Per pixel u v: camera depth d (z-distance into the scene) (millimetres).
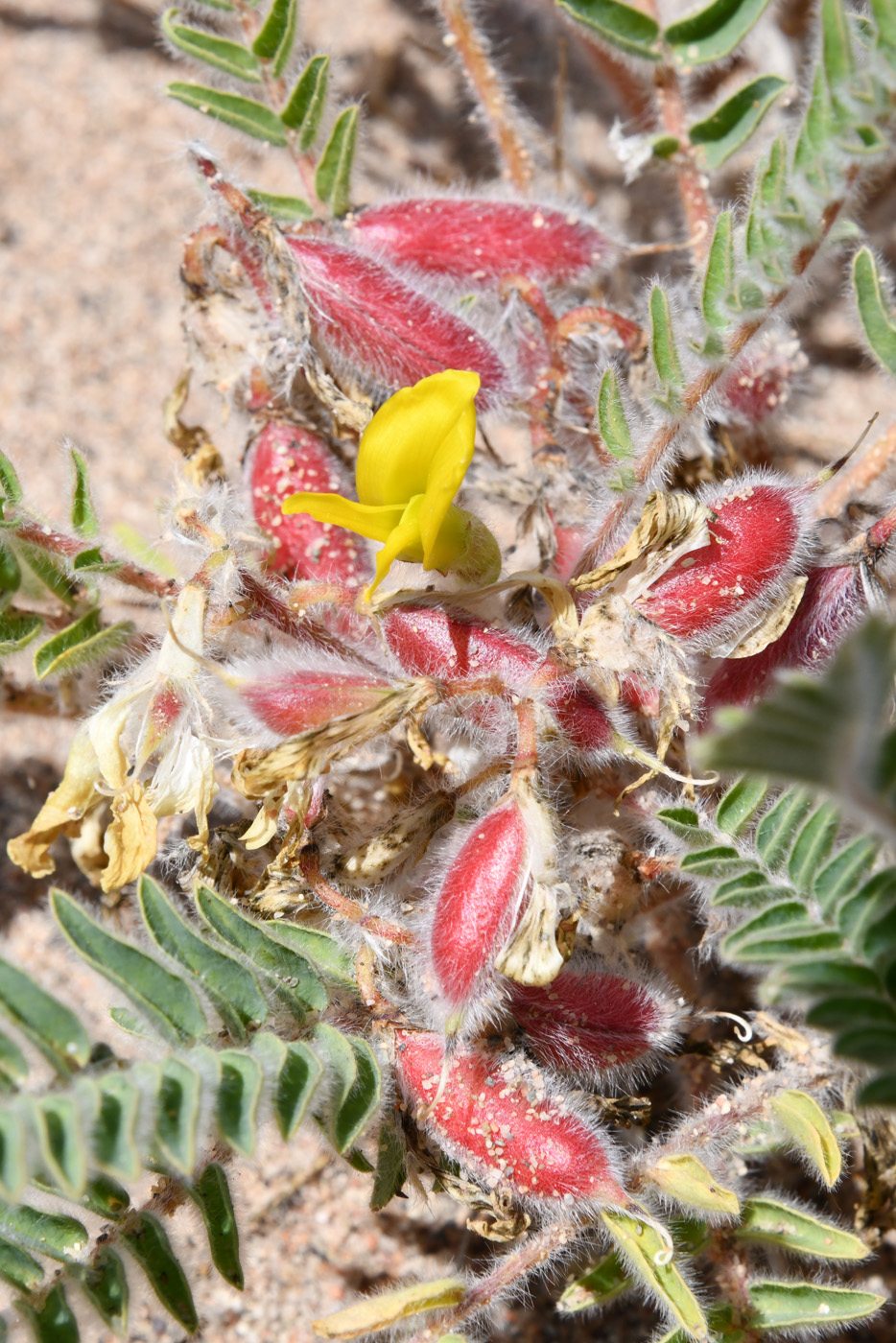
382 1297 306
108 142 394
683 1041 324
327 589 315
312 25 402
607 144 392
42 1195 303
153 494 373
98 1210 300
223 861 324
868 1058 278
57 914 291
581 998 312
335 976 311
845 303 378
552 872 300
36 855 318
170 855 328
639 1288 322
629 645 309
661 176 387
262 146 347
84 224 390
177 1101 287
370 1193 336
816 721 262
